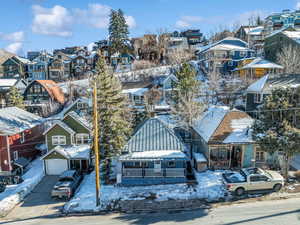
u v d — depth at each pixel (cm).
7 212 1811
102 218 1630
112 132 2197
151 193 1942
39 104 4934
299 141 1723
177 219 1548
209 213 1598
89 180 2347
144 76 5922
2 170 2722
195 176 2153
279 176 1873
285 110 1814
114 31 7606
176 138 2292
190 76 3316
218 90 4009
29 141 3197
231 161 2372
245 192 1827
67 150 2691
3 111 3170
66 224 1575
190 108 2942
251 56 5666
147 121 2447
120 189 2045
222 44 5947
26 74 7725
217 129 2338
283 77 3222
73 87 5700
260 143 1862
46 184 2370
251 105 3331
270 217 1482
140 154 2150
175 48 7325
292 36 4294
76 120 2809
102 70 2534
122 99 2453
